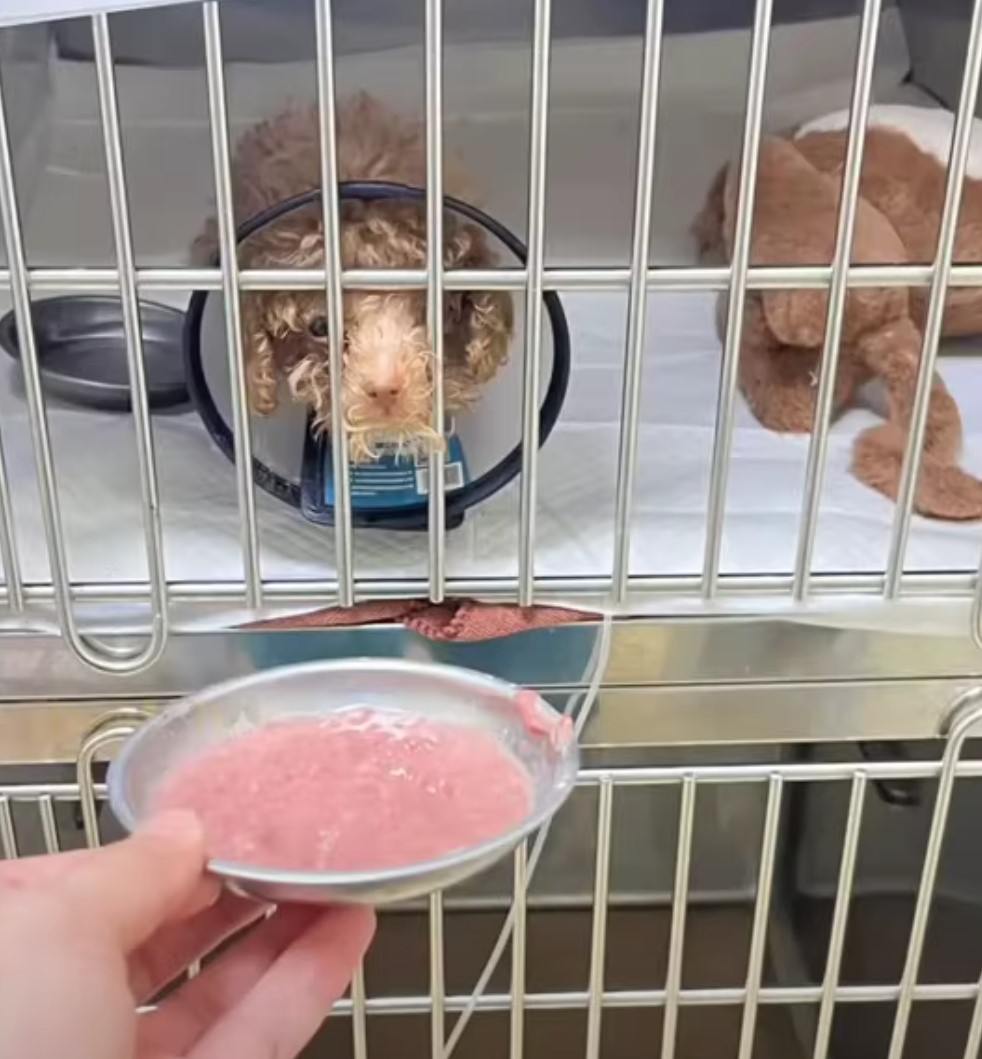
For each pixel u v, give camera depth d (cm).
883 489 67
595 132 81
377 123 65
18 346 66
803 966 85
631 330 56
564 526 66
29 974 39
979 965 84
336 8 73
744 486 68
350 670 54
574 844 85
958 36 80
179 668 63
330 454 63
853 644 65
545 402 63
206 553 64
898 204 71
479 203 69
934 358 62
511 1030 75
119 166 52
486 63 79
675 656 64
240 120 76
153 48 74
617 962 86
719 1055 87
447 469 63
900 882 83
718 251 78
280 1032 50
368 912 53
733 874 85
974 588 63
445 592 62
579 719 64
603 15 78
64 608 60
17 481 68
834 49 83
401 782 49
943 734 67
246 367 58
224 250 54
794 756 75
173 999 53
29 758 65
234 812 48
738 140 82
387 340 55
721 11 80
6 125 53
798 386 71
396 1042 86
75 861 43
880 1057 86
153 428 71
